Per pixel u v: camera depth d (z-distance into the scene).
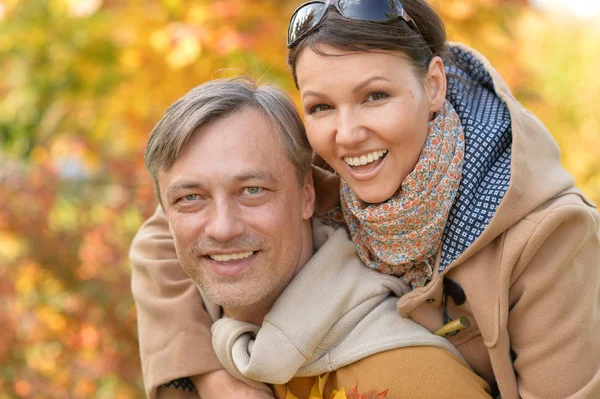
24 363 3.59
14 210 3.72
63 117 4.31
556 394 1.43
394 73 1.40
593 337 1.43
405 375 1.48
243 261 1.53
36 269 3.69
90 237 3.60
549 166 1.52
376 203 1.50
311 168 1.67
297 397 1.65
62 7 3.46
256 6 3.00
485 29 3.28
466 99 1.63
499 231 1.43
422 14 1.50
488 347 1.47
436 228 1.48
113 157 3.82
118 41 3.33
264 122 1.53
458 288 1.52
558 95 4.39
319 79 1.41
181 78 3.01
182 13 3.06
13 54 4.28
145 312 1.81
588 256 1.44
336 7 1.39
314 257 1.59
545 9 4.82
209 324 1.75
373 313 1.56
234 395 1.63
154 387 1.71
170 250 1.88
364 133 1.41
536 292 1.43
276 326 1.51
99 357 3.50
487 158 1.51
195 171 1.47
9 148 5.22
